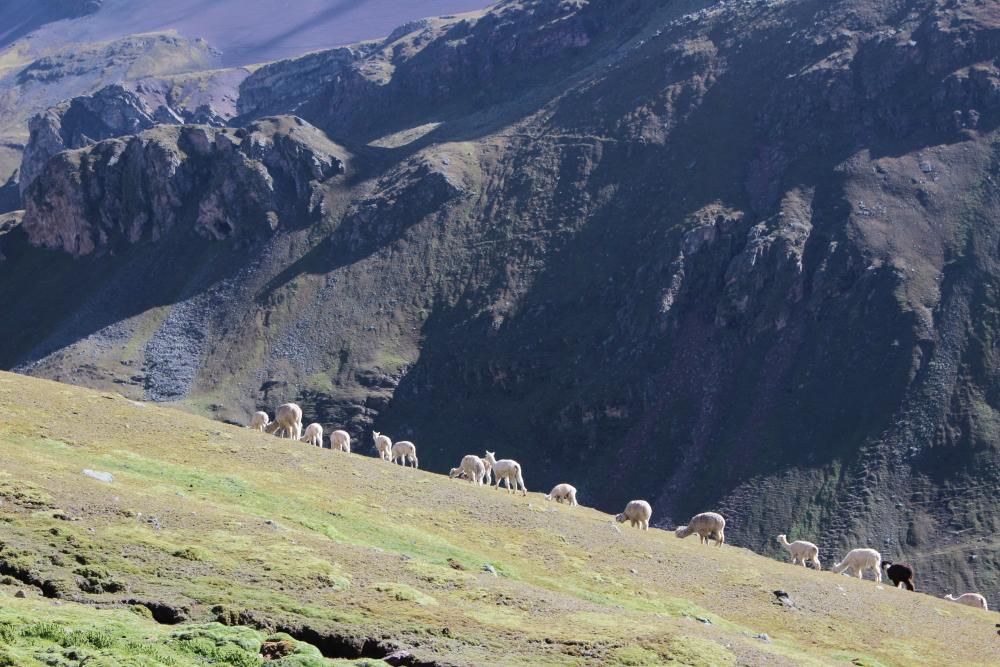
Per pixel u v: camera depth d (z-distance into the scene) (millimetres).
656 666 34688
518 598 42031
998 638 62281
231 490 58750
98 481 47875
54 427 65312
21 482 42469
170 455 66062
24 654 26453
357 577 40500
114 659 27000
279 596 35875
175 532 41594
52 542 36625
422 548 55844
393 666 31594
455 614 37594
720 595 60906
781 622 57375
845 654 51969
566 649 35250
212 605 33875
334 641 33188
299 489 64125
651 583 60531
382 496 68000
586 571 59938
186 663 28312
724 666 36156
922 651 56031
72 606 31750
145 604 33312
